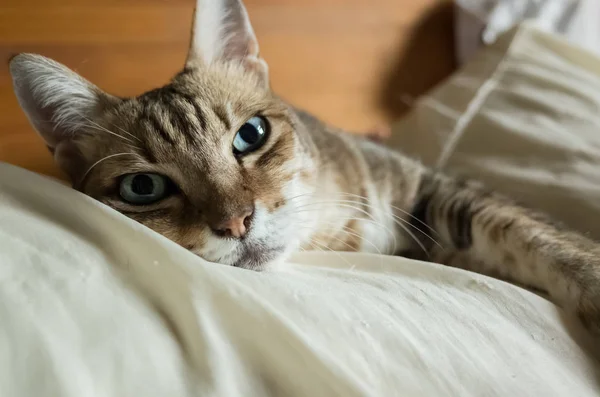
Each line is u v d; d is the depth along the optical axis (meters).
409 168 0.30
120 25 0.35
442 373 0.14
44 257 0.14
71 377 0.11
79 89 0.22
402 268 0.20
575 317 0.20
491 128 0.35
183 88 0.23
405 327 0.15
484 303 0.18
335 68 0.45
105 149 0.22
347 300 0.16
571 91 0.35
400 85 0.49
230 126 0.22
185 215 0.20
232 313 0.14
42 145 0.32
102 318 0.13
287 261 0.21
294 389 0.13
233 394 0.12
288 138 0.24
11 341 0.11
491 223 0.25
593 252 0.22
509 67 0.39
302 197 0.23
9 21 0.31
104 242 0.15
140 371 0.12
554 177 0.29
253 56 0.26
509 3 0.49
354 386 0.12
